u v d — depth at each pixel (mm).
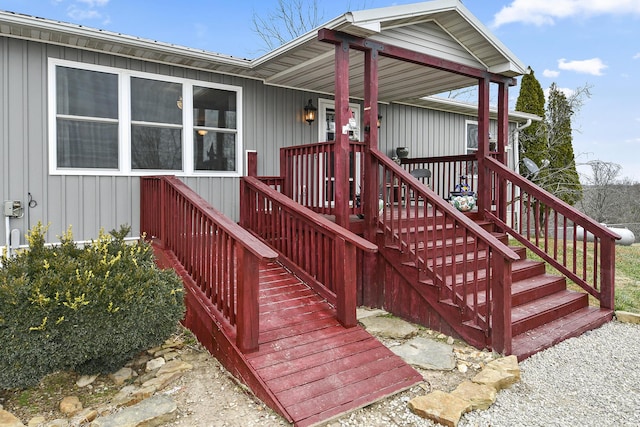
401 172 4254
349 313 3602
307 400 2723
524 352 3566
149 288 3068
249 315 3066
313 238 4156
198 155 5711
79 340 2740
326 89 6766
